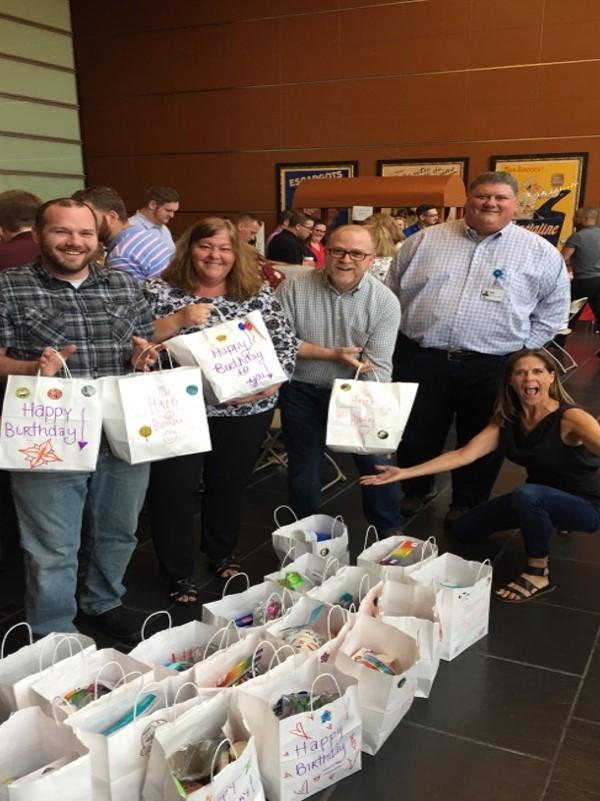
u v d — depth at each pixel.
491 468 3.23
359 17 8.55
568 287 3.07
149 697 1.66
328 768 1.69
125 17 9.60
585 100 7.84
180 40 9.43
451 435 4.68
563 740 1.91
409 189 7.11
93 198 3.38
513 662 2.25
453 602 2.18
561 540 3.08
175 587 2.60
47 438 1.91
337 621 2.04
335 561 2.35
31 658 1.83
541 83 7.97
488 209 2.88
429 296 3.08
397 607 2.18
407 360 3.23
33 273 2.00
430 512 3.43
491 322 3.00
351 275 2.54
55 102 9.82
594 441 2.53
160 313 2.39
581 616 2.51
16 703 1.66
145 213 4.87
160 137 9.87
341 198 7.41
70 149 10.18
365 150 8.89
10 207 2.58
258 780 1.55
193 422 2.08
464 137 8.42
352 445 2.53
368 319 2.62
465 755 1.85
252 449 2.59
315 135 9.09
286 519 3.36
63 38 9.82
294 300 2.68
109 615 2.40
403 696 1.83
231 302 2.44
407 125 8.63
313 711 1.61
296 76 9.00
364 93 8.74
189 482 2.45
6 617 2.50
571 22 7.71
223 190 9.71
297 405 2.75
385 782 1.76
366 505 2.96
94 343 2.06
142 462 2.04
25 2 9.14
